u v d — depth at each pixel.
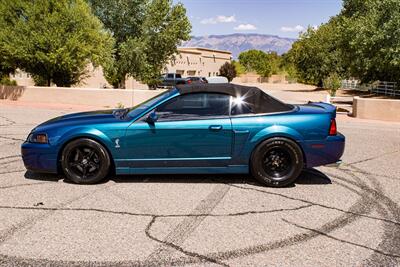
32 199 4.89
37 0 18.31
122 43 25.66
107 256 3.49
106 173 5.50
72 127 5.44
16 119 12.34
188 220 4.31
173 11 27.38
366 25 23.55
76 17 18.64
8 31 18.09
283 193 5.29
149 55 27.56
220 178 5.91
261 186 5.57
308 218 4.43
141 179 5.79
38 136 5.50
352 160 7.41
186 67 65.38
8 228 4.04
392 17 21.48
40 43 17.91
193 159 5.46
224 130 5.39
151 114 5.30
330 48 44.44
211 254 3.55
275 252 3.61
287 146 5.43
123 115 5.82
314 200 5.04
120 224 4.18
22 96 19.22
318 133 5.46
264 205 4.82
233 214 4.50
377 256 3.56
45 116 13.31
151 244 3.73
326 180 5.97
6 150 7.61
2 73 23.86
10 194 5.07
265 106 5.60
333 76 34.28
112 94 17.62
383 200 5.09
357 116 15.51
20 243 3.72
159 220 4.30
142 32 26.52
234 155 5.47
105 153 5.43
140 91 17.53
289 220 4.36
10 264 3.34
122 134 5.37
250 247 3.70
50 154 5.45
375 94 31.94
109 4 25.50
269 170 5.53
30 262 3.38
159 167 5.49
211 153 5.46
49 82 21.02
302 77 47.84
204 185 5.56
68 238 3.83
